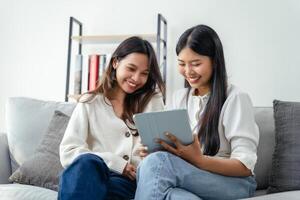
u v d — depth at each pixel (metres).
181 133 1.03
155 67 1.41
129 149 1.32
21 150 1.66
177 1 2.49
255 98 2.31
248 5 2.36
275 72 2.28
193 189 1.01
